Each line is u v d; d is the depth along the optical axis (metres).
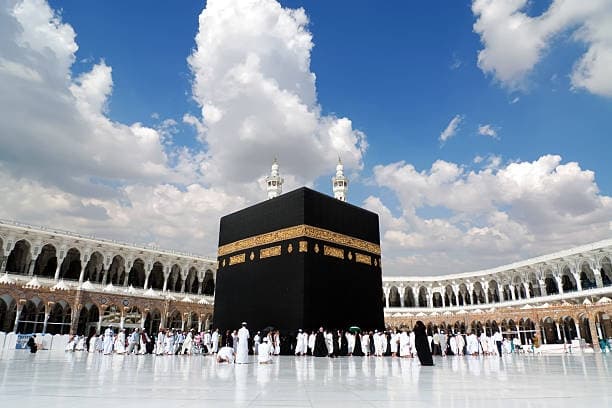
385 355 22.72
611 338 40.38
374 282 26.97
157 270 62.16
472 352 26.30
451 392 7.02
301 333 21.23
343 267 25.03
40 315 44.38
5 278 33.41
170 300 43.56
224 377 9.70
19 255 50.12
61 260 45.31
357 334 23.02
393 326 53.97
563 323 43.56
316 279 23.09
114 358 19.67
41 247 44.47
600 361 18.69
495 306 55.00
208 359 19.25
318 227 24.28
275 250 24.67
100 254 51.44
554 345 36.03
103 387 7.45
